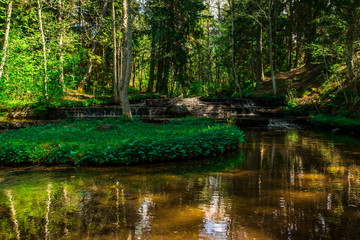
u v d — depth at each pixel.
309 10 26.28
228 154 8.21
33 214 3.67
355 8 15.97
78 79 21.38
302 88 23.58
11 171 6.13
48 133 9.30
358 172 6.00
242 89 34.56
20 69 17.77
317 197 4.31
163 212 3.70
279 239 2.92
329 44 18.58
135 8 21.56
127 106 13.60
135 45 28.94
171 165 6.68
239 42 30.91
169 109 20.94
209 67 38.44
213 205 3.95
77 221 3.43
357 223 3.32
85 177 5.60
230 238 2.93
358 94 16.94
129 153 6.67
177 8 25.41
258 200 4.17
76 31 27.73
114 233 3.08
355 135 12.80
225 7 34.44
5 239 2.96
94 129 10.78
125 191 4.66
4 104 18.28
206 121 14.06
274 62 32.06
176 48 26.75
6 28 16.84
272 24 29.75
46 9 25.16
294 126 16.95
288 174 5.84
